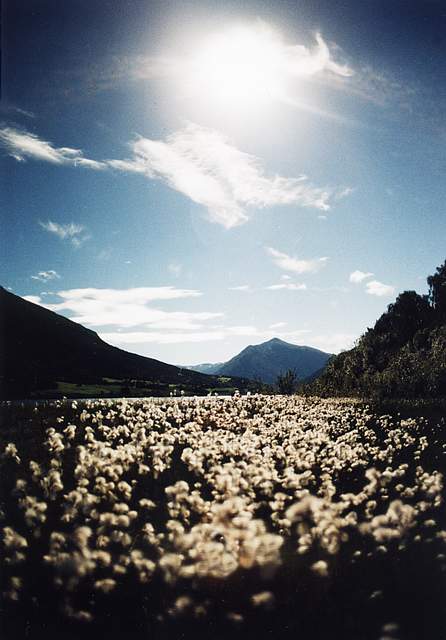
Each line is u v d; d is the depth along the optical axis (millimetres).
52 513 7906
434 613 5293
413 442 15938
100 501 8227
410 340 91938
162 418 21094
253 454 12117
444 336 65375
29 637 4918
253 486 9305
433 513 8109
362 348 81750
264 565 5723
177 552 6238
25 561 6129
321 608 5496
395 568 6199
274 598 5414
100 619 5234
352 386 63719
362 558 6496
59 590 5605
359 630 5117
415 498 9008
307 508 6523
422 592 5703
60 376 137500
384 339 90250
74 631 5051
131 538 6973
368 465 12508
